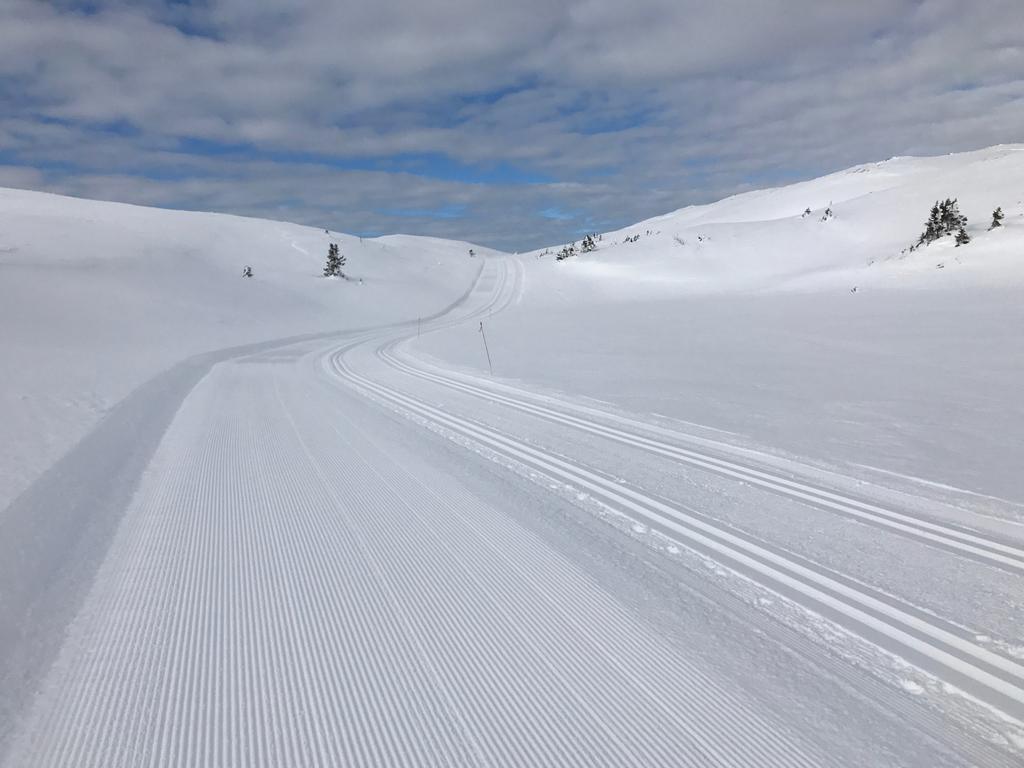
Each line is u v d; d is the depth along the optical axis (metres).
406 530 6.04
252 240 76.12
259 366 21.83
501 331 34.00
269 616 4.48
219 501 6.89
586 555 5.45
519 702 3.54
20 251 44.03
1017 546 5.63
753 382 15.29
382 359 23.77
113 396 12.55
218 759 3.13
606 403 13.02
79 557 5.38
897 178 152.38
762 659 3.91
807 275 60.16
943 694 3.56
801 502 6.80
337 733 3.32
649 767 3.04
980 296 34.75
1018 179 82.12
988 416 10.96
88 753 3.16
